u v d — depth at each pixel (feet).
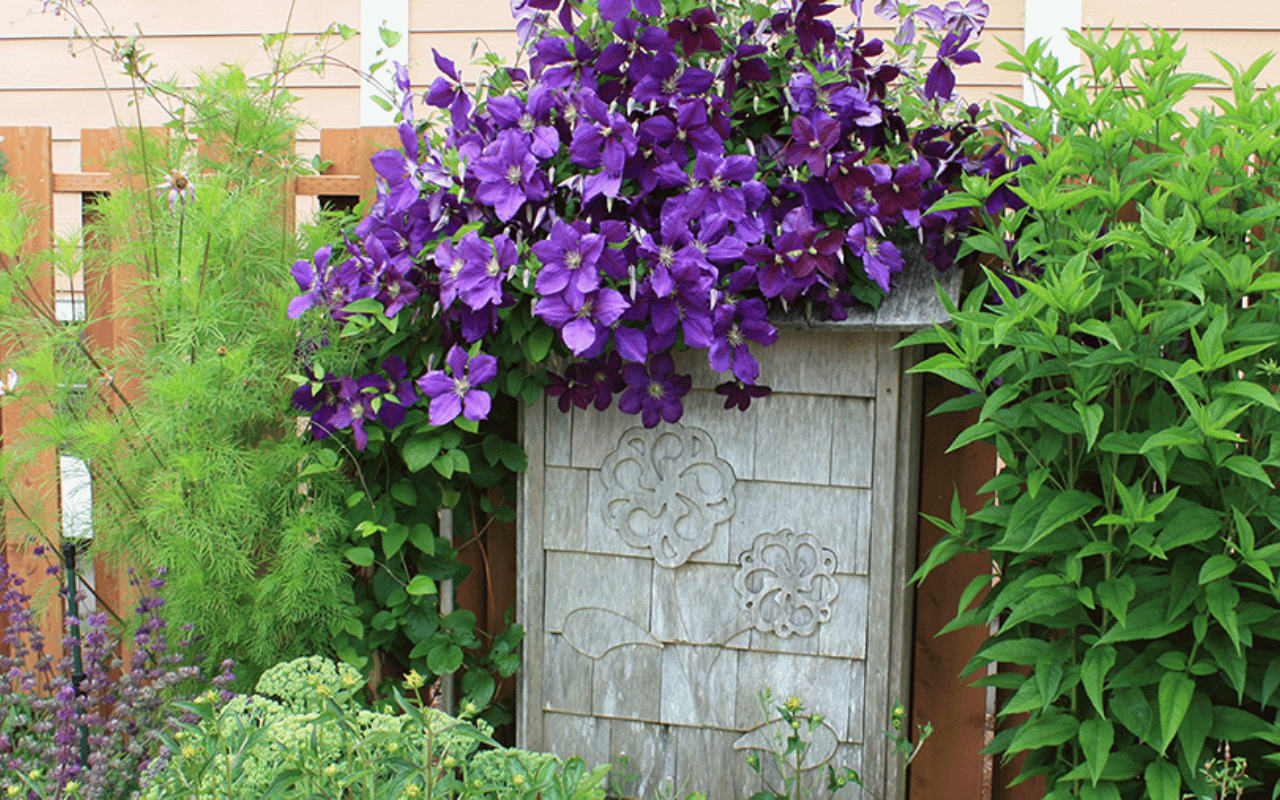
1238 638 4.42
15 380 6.89
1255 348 4.19
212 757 4.40
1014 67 6.17
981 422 5.14
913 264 6.12
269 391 6.87
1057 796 4.94
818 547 6.13
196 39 13.02
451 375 6.27
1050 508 4.69
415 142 6.12
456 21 12.52
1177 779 4.54
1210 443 4.43
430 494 6.87
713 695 6.39
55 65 13.25
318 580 6.46
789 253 5.63
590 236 5.41
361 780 4.73
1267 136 5.00
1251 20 11.44
